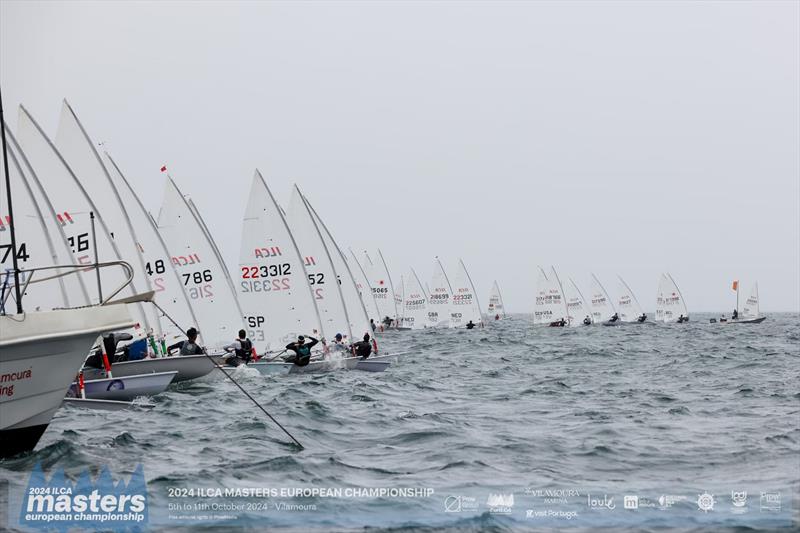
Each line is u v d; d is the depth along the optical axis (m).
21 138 92.38
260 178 130.00
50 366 54.00
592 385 112.38
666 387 108.12
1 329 51.12
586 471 54.00
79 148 105.69
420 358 174.75
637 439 65.50
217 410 80.69
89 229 94.75
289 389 99.38
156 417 75.69
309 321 129.75
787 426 71.19
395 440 65.50
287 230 129.62
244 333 122.56
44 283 78.94
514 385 113.50
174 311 116.44
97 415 75.94
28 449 55.41
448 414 80.81
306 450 60.53
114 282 96.31
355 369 130.62
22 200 78.12
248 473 51.47
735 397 94.69
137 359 96.19
